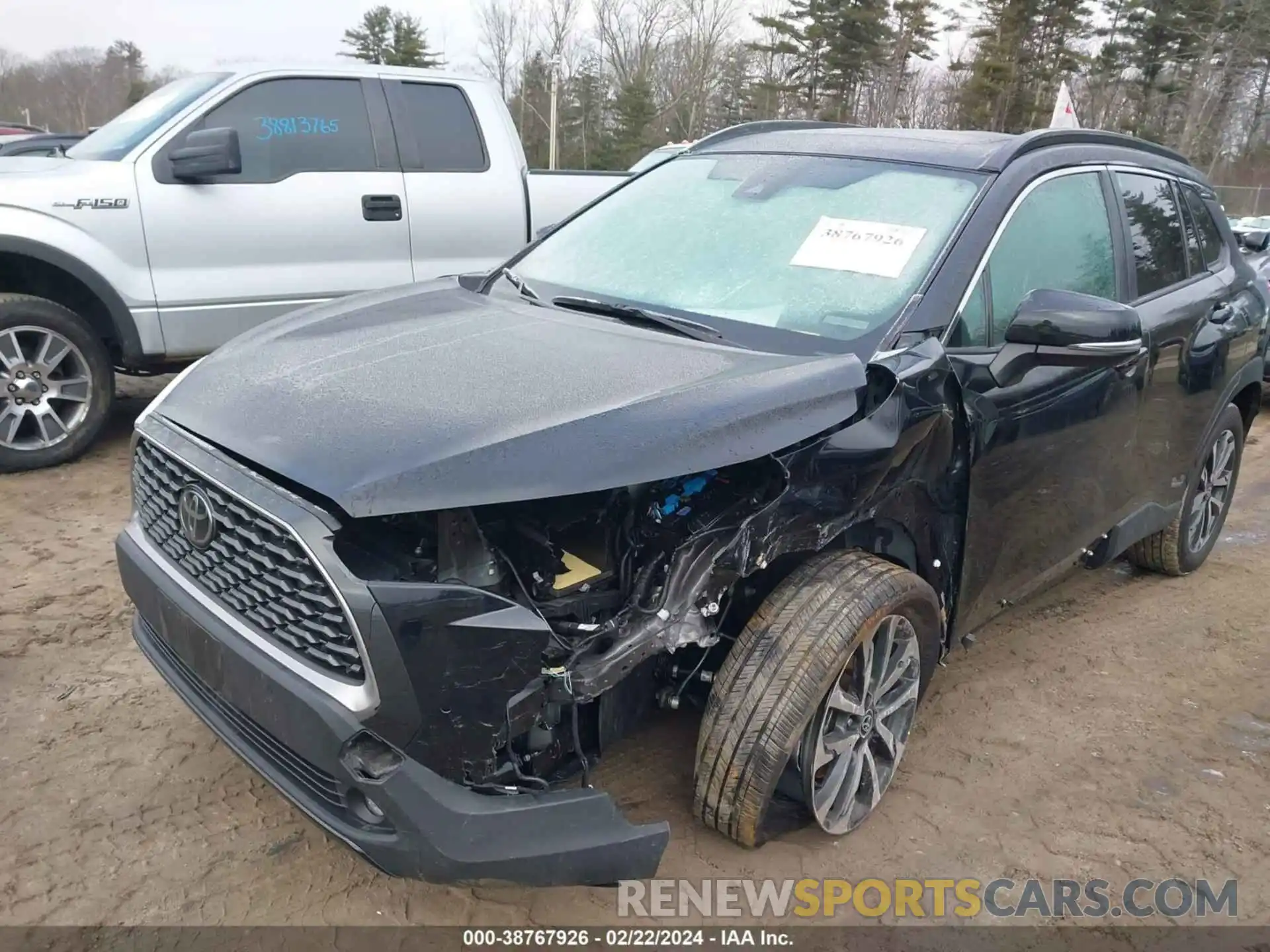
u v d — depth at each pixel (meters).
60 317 5.49
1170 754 3.54
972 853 2.96
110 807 2.94
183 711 3.44
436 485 2.10
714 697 2.65
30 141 10.13
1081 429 3.51
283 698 2.16
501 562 2.26
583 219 4.00
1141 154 4.28
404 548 2.24
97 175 5.45
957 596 3.19
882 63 42.50
